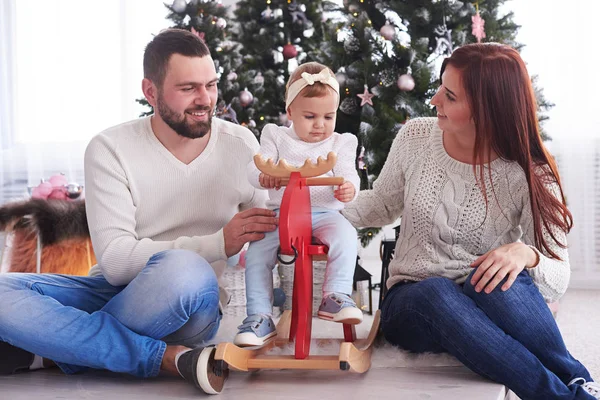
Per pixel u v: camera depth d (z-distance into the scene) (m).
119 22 4.32
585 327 2.79
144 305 1.55
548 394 1.47
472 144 1.66
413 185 1.73
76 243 2.73
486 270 1.54
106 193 1.72
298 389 1.49
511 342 1.49
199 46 1.75
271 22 3.62
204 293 1.59
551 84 3.72
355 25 3.08
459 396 1.42
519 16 3.74
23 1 4.36
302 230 1.56
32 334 1.51
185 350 1.52
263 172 1.55
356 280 2.63
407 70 3.01
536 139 1.63
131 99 4.32
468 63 1.58
